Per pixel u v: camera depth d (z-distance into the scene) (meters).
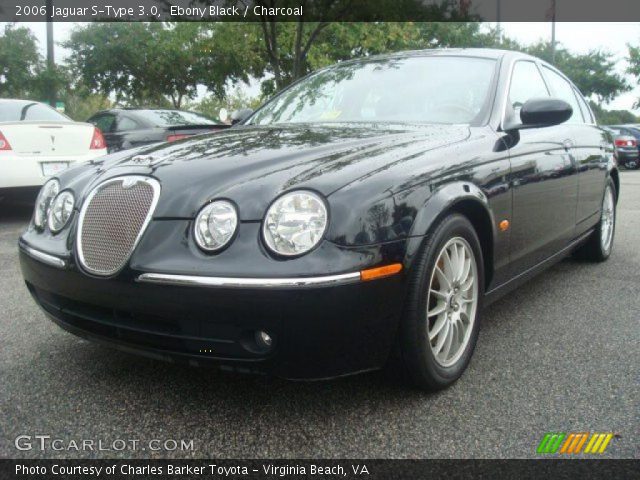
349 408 2.52
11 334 3.42
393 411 2.49
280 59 16.70
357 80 3.85
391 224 2.30
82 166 3.06
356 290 2.18
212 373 2.87
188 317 2.23
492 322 3.64
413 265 2.37
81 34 20.47
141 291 2.29
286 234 2.17
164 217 2.37
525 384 2.74
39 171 7.19
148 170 2.57
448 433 2.32
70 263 2.51
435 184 2.54
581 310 3.86
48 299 2.76
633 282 4.56
